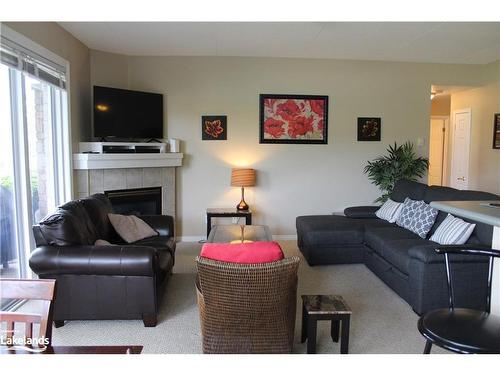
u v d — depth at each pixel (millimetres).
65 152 4188
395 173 5469
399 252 3363
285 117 5531
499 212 1814
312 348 2307
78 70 4535
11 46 2994
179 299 3371
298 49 5020
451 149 6898
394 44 4762
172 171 5363
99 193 4223
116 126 4867
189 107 5410
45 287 1359
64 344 2588
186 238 5562
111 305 2803
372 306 3244
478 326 1523
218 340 2152
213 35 4379
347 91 5594
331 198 5688
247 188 5578
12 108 3148
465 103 6449
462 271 2990
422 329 1544
